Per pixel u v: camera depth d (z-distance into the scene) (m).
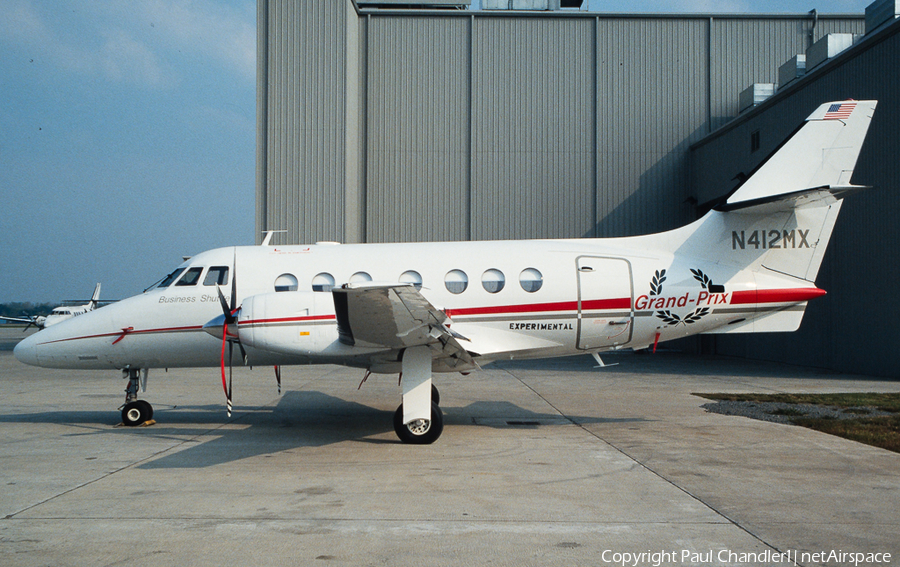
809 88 18.22
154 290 9.80
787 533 4.80
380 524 4.98
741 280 9.57
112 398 13.00
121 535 4.72
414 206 23.62
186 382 15.55
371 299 6.89
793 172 9.73
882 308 15.89
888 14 17.48
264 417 10.38
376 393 13.38
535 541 4.61
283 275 9.60
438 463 7.06
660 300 9.43
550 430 9.13
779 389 13.93
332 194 21.33
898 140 15.30
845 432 8.70
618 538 4.68
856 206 16.78
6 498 5.69
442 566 4.15
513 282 9.35
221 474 6.57
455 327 9.27
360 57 23.64
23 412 11.20
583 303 9.34
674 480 6.31
